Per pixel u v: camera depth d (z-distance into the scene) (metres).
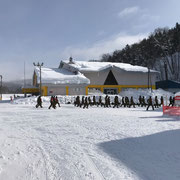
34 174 3.86
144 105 30.28
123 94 44.22
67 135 7.53
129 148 5.66
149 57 101.56
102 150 5.49
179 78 85.56
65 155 5.06
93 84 49.41
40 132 8.24
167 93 44.06
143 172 3.95
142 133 7.63
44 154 5.14
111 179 3.62
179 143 6.08
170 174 3.83
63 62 55.06
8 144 6.17
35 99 35.81
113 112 17.75
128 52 111.81
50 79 40.97
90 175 3.80
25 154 5.14
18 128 9.27
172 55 95.31
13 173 3.90
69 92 42.34
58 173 3.90
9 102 41.59
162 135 7.24
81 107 26.16
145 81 53.84
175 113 13.67
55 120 12.03
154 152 5.25
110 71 51.12
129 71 50.75
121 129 8.52
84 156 4.97
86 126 9.52
